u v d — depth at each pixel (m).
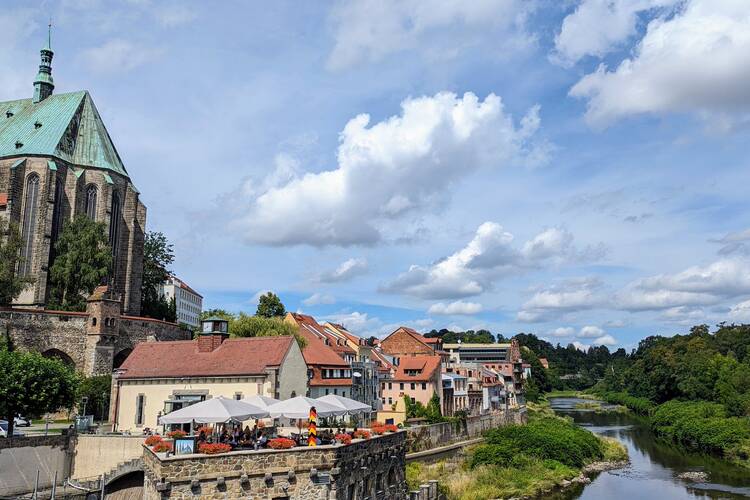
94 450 48.75
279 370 55.06
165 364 59.44
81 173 99.00
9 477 44.66
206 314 102.06
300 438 34.53
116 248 102.38
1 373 50.09
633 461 89.25
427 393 106.88
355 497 32.94
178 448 28.39
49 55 110.50
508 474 72.62
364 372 95.88
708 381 133.88
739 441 90.88
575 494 67.12
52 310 82.81
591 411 181.62
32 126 101.94
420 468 70.81
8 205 91.19
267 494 28.42
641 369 189.38
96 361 79.31
